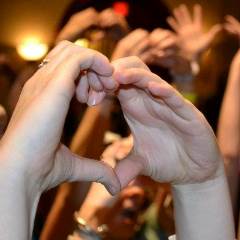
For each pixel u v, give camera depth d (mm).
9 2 3918
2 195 571
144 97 689
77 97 662
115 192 683
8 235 567
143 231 1196
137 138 714
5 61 2023
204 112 1563
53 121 585
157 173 716
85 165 662
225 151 1306
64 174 642
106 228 1175
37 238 1292
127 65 654
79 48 625
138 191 1187
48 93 589
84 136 1271
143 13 1511
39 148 583
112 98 1276
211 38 1572
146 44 1192
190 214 724
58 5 3949
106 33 1354
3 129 720
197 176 708
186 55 1378
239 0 3838
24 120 584
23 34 3938
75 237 1174
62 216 1245
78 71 613
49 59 626
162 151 710
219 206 720
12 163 577
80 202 1245
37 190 608
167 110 679
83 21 1363
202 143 679
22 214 576
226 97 1342
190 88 1423
